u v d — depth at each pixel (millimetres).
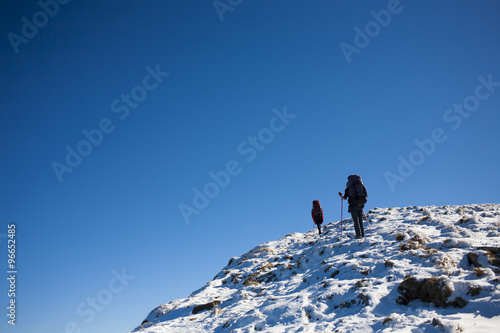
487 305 5598
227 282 14602
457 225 11625
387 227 13305
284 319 7613
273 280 12352
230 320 8992
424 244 9703
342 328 6203
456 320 5410
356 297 7230
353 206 12898
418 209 16141
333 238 14453
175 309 13062
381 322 6012
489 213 12516
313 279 10188
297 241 18406
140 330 11438
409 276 7504
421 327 5402
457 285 6254
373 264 9008
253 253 17688
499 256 7516
